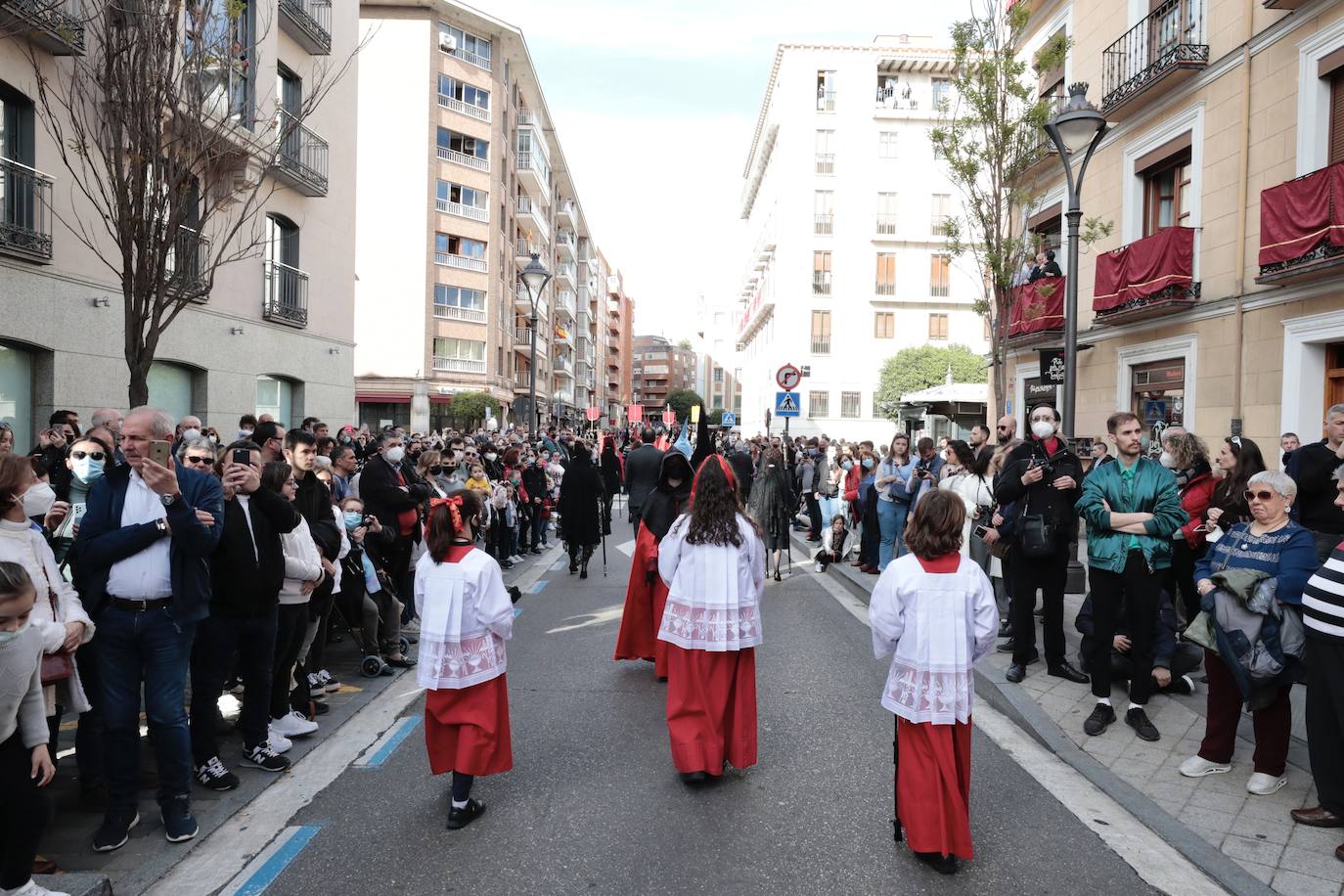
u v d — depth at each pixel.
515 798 4.58
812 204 46.81
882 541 10.69
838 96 46.69
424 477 8.27
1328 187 9.60
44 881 3.44
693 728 4.72
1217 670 4.83
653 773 4.94
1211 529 6.12
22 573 3.14
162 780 4.06
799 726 5.78
